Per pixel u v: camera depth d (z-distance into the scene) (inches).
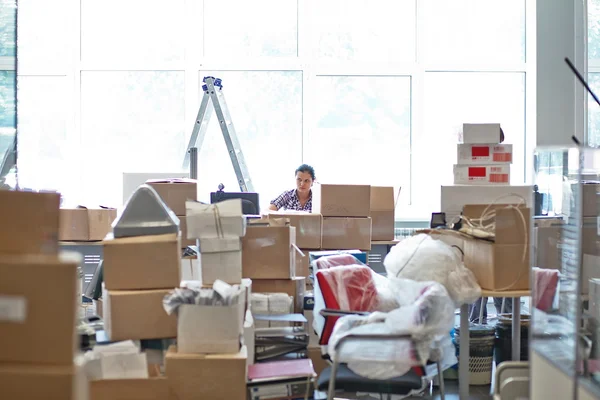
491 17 272.7
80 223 212.5
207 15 268.7
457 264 147.7
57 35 265.9
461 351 145.1
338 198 208.5
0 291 73.7
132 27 267.4
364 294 142.2
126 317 125.6
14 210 82.3
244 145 271.3
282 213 201.3
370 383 124.3
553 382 97.6
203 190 235.3
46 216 83.9
